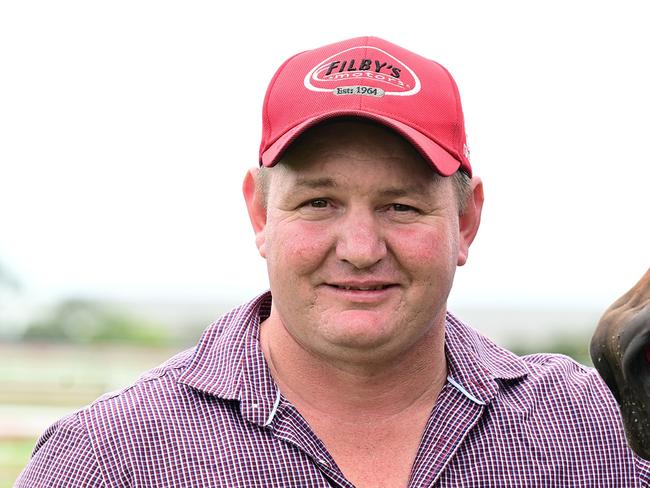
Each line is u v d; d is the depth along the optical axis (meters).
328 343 3.08
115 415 3.12
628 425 2.48
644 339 2.39
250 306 3.37
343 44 3.28
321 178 3.05
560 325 57.72
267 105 3.23
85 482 3.06
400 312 3.06
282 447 3.10
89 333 50.66
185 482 3.06
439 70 3.31
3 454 13.41
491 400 3.23
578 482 3.23
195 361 3.24
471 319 63.06
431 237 3.07
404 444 3.22
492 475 3.17
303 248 3.06
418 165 3.07
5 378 27.19
